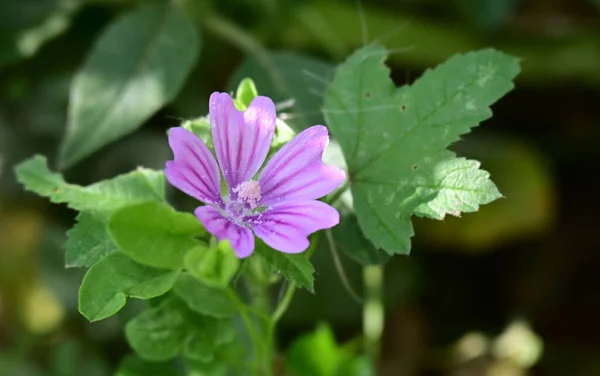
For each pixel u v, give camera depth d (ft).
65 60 1.82
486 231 1.84
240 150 1.24
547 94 2.06
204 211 1.18
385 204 1.29
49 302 1.87
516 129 2.06
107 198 1.27
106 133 1.59
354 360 1.58
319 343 1.57
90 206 1.26
